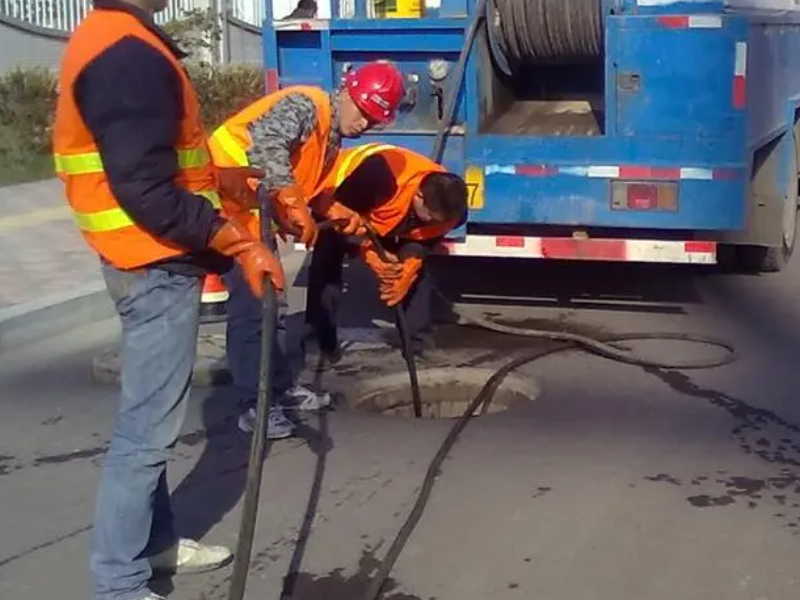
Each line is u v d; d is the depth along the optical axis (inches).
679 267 410.3
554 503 239.8
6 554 226.1
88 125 182.4
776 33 354.9
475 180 334.6
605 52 321.4
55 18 713.6
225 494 246.2
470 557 221.6
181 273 192.1
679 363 314.3
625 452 261.7
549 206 331.0
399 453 263.4
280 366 268.5
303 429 277.6
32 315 344.2
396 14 354.3
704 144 319.6
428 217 280.1
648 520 233.1
